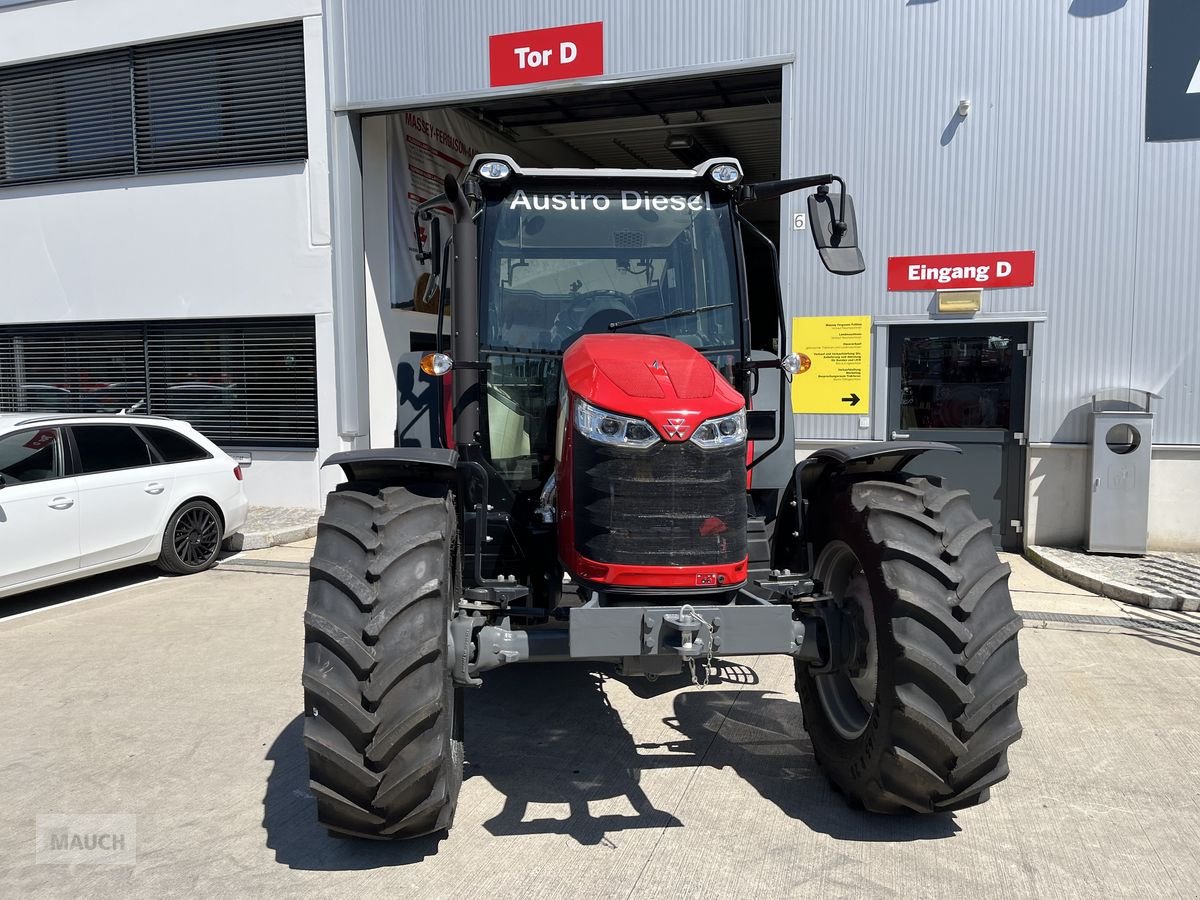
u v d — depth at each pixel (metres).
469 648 2.98
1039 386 8.02
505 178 3.91
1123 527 7.62
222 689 4.80
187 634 5.82
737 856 3.07
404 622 2.79
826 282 8.44
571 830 3.26
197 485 7.57
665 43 8.57
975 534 3.12
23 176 11.27
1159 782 3.65
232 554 8.38
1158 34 7.54
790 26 8.29
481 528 3.31
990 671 2.95
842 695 3.62
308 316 10.09
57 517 6.42
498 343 3.96
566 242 4.03
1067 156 7.82
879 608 3.05
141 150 10.72
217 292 10.41
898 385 8.42
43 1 10.78
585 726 4.27
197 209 10.38
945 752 2.92
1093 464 7.64
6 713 4.46
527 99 9.26
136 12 10.43
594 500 3.06
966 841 3.18
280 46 10.03
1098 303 7.84
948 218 8.10
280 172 10.00
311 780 2.81
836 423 8.51
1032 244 7.94
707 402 3.09
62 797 3.56
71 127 10.99
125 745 4.07
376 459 3.05
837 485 3.52
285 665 5.20
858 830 3.26
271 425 10.45
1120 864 3.03
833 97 8.27
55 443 6.62
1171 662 5.18
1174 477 7.79
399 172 10.66
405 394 5.07
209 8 10.12
